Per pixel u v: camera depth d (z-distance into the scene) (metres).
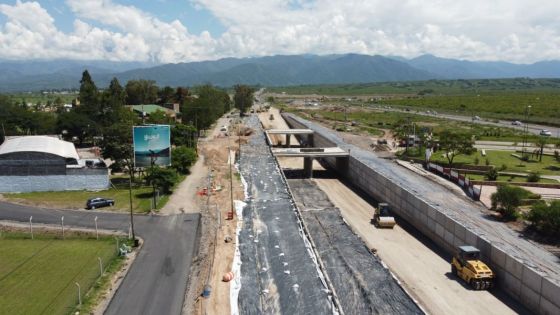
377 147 134.38
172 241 64.50
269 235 66.62
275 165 118.69
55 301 47.22
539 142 118.75
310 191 104.38
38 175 91.94
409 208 81.31
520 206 74.44
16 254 59.94
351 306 48.53
